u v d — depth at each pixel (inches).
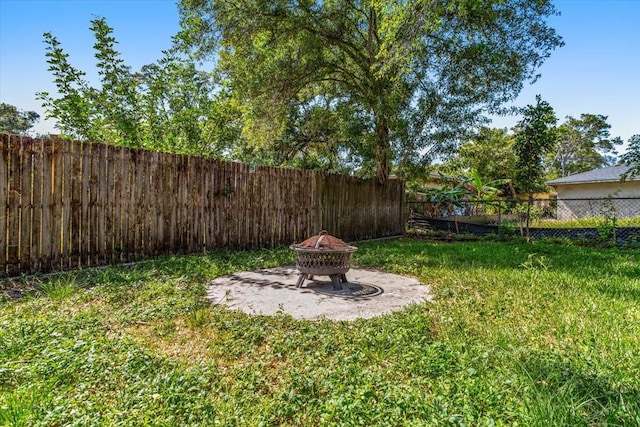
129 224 236.2
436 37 398.9
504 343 114.0
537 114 482.3
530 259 262.8
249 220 315.9
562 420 70.5
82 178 213.5
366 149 448.5
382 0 321.4
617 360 101.3
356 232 427.8
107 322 131.0
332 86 518.9
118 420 74.5
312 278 209.8
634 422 71.1
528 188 516.4
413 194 620.1
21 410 74.7
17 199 187.8
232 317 139.8
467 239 443.2
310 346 115.0
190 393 86.6
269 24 410.3
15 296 159.8
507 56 397.7
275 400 84.6
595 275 214.1
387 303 167.3
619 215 587.5
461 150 502.0
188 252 271.4
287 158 631.2
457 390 87.0
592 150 1477.6
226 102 423.5
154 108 368.8
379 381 91.8
